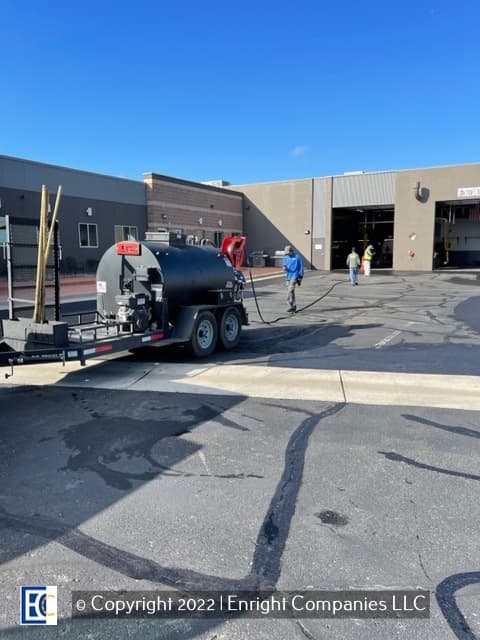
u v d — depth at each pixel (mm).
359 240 42469
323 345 9562
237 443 4715
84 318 10320
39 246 6430
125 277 8141
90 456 4449
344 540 3133
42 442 4773
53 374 7375
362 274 30750
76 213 25578
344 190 36312
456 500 3613
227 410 5676
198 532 3242
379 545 3078
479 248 40625
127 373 7410
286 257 14172
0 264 17578
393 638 2369
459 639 2355
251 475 4047
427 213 33625
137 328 7508
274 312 14289
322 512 3467
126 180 28641
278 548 3062
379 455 4410
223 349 9102
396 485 3850
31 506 3590
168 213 31594
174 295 8133
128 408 5773
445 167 32719
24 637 2402
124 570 2875
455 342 9734
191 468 4188
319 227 37562
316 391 6406
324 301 16953
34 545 3117
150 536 3203
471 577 2775
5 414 5586
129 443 4734
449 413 5527
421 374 7250
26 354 5898
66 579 2805
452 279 25906
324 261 37562
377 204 35281
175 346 9219
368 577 2789
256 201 39812
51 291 7090
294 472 4090
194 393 6355
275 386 6652
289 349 9203
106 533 3244
